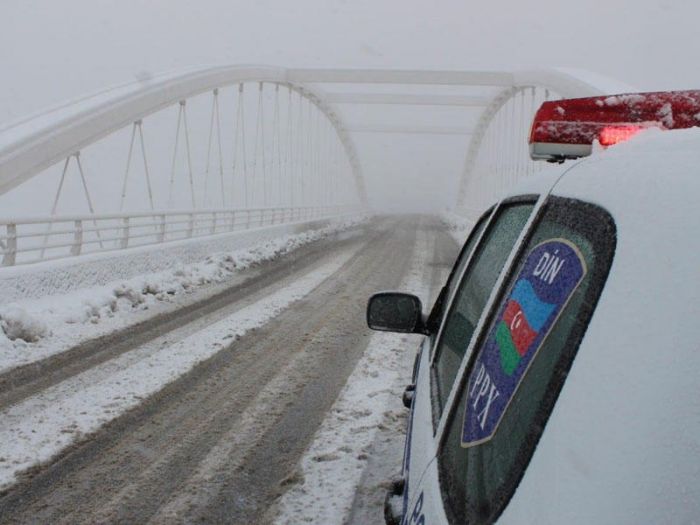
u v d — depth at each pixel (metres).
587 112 2.03
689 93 1.95
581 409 0.83
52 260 10.09
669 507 0.71
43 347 6.97
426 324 3.06
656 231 0.88
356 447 4.23
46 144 13.66
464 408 1.40
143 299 9.99
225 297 10.78
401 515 1.66
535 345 1.08
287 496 3.53
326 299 10.66
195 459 4.04
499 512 0.92
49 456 4.05
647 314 0.82
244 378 5.91
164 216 15.05
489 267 2.00
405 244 25.55
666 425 0.74
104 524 3.21
